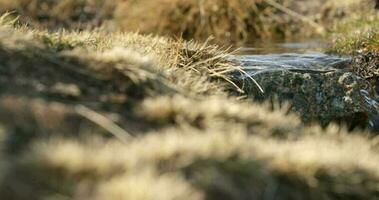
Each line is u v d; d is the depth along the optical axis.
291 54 14.62
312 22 21.36
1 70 7.87
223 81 11.21
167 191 5.96
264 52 15.70
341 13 22.17
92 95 7.98
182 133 7.54
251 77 11.31
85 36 10.86
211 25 20.80
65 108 7.47
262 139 7.74
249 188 6.80
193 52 11.83
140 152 6.71
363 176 7.41
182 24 20.81
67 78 8.15
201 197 6.46
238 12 20.95
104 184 6.10
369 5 22.38
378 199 7.36
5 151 6.48
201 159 6.82
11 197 5.92
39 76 7.98
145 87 8.52
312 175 7.16
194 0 21.06
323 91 11.19
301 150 7.36
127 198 5.86
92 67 8.48
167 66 10.01
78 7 21.83
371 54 14.09
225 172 6.79
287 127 8.39
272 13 21.56
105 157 6.43
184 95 8.81
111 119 7.56
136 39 12.14
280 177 7.07
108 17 21.66
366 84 12.91
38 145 6.52
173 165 6.69
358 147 8.22
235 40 19.83
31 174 6.12
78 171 6.25
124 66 8.59
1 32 8.57
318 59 13.95
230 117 8.09
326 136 8.57
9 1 21.48
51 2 21.86
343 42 16.47
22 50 8.34
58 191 6.08
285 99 11.14
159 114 7.81
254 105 9.27
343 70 12.91
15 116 7.02
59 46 9.60
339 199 7.21
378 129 11.43
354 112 11.12
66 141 6.78
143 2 21.73
